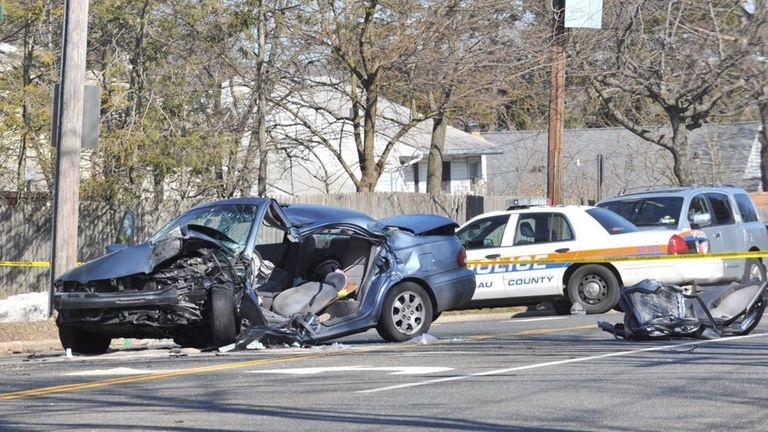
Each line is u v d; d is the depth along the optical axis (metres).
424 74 38.50
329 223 19.69
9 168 42.53
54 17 40.62
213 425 11.63
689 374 14.96
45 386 15.02
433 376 15.20
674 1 42.53
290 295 19.64
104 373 16.36
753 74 43.28
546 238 28.59
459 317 30.17
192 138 37.94
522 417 11.88
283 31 38.03
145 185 41.47
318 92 45.16
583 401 12.88
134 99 39.25
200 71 40.47
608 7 42.78
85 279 18.14
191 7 38.47
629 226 28.86
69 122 25.81
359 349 19.25
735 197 32.47
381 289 20.08
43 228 39.66
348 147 64.94
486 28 38.81
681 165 44.38
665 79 42.84
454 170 75.38
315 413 12.33
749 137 65.81
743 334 20.03
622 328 19.95
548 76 42.12
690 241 28.39
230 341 18.42
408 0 37.50
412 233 21.03
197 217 19.70
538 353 17.92
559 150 37.59
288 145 42.91
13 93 38.47
